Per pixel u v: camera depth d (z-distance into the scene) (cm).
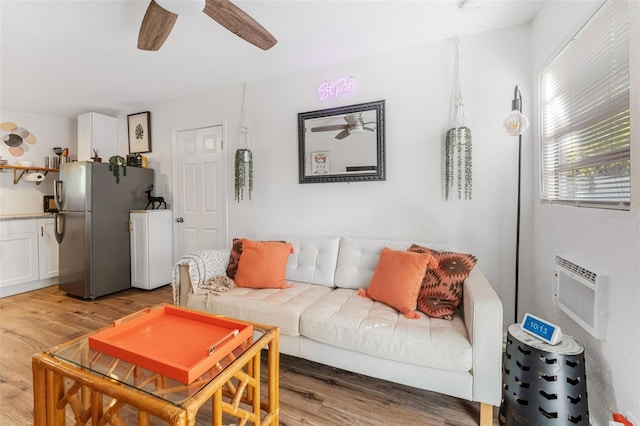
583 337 141
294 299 192
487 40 212
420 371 145
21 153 380
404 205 239
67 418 145
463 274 171
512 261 210
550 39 174
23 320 261
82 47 226
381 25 204
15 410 151
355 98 253
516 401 130
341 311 171
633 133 101
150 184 365
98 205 317
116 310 284
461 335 144
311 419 145
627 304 109
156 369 98
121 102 352
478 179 217
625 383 110
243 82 301
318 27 206
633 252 106
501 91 210
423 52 230
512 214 209
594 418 130
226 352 108
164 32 165
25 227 339
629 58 104
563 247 160
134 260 343
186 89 318
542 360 123
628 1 108
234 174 310
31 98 332
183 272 218
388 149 243
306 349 172
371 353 152
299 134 273
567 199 160
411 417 147
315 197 273
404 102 237
